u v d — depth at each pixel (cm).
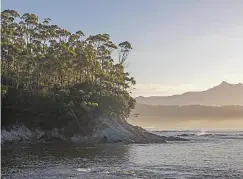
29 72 10819
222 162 5491
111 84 12212
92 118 10450
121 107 11331
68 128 10119
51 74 11462
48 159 5694
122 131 10525
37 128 9975
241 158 6122
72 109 10288
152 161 5541
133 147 8538
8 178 3853
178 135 17612
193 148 8525
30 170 4438
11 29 11350
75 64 12094
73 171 4353
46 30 12175
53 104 10256
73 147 8331
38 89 10762
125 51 14025
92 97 10969
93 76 12575
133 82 13388
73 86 11762
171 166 4909
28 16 12038
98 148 8088
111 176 3978
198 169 4616
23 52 10794
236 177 3975
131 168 4656
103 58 13550
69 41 12950
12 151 7081
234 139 13488
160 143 10444
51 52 11138
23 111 9981
